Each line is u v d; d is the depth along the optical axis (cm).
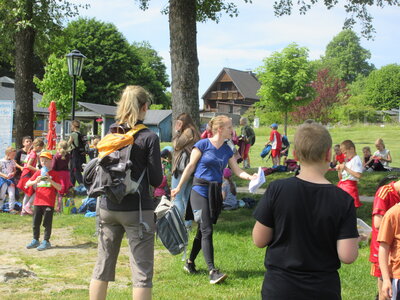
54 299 484
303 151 262
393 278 346
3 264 654
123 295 499
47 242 758
